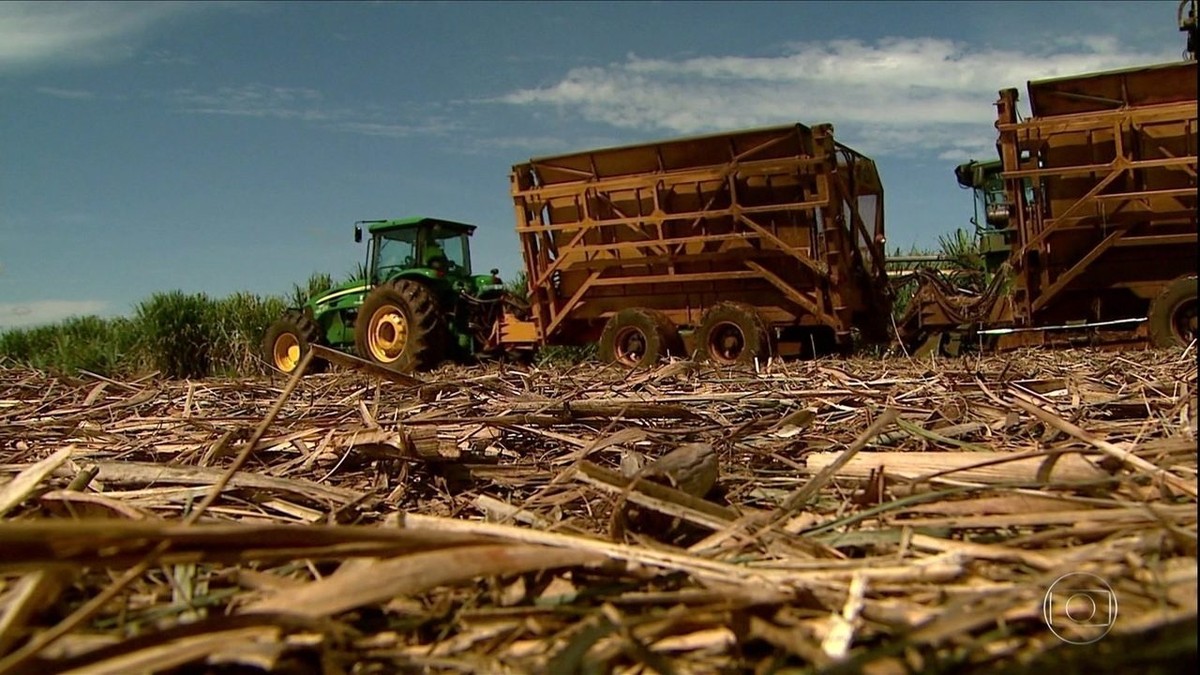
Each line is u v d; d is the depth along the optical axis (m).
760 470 3.18
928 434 3.28
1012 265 10.41
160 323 18.02
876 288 12.49
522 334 13.51
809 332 11.93
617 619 1.61
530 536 1.95
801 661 1.52
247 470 3.52
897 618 1.56
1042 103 9.89
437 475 3.31
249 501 2.95
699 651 1.60
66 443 4.32
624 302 12.62
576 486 3.01
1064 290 10.32
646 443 3.63
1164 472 2.25
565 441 3.71
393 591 1.62
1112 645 1.35
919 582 1.70
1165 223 9.66
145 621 1.83
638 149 11.79
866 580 1.71
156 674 1.55
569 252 12.51
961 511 2.19
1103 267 10.13
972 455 2.66
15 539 1.47
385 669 1.63
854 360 9.25
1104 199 9.73
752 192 11.38
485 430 3.85
